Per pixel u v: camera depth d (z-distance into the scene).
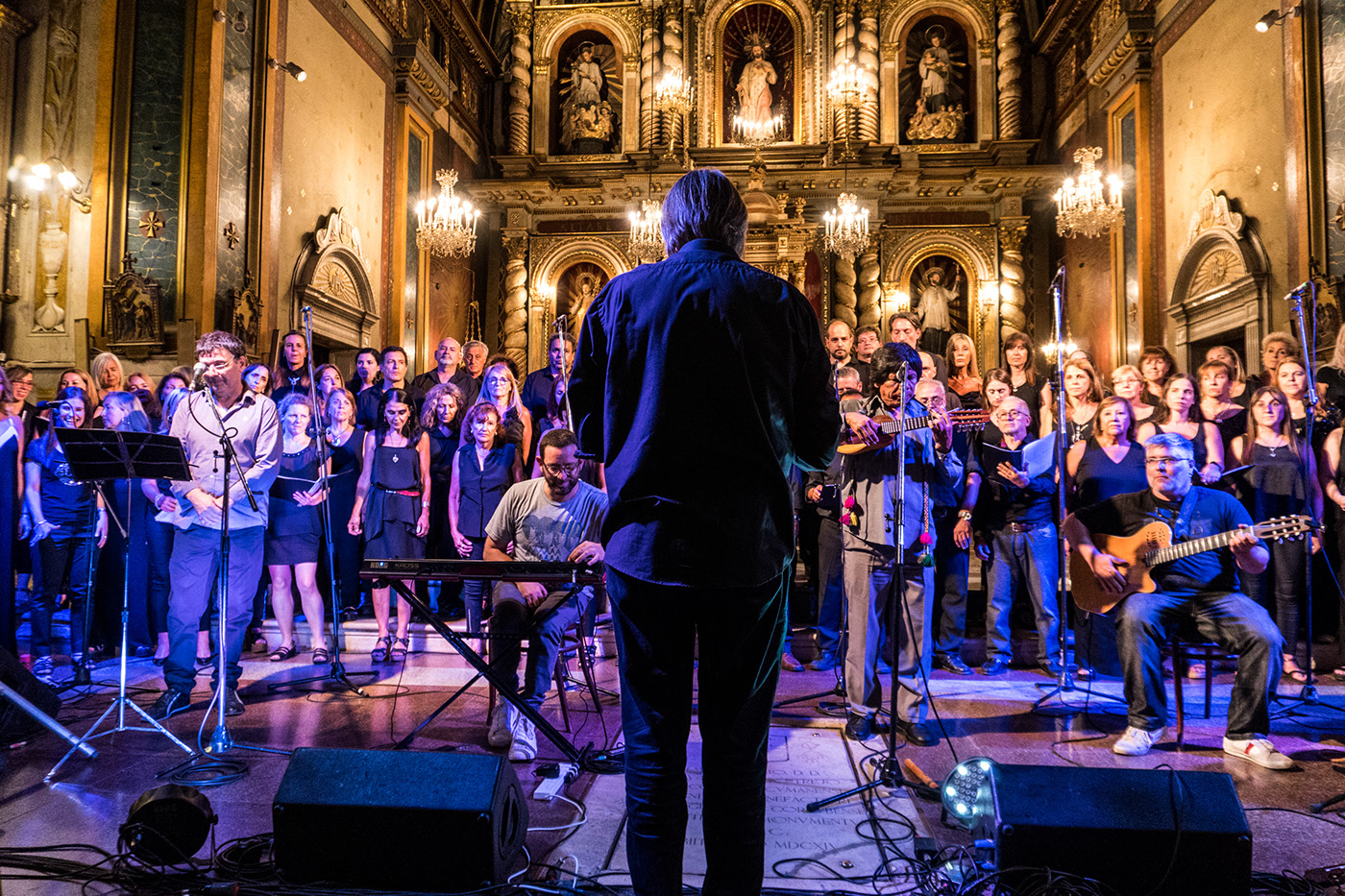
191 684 4.12
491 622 3.71
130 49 7.82
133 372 7.59
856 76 13.70
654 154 14.06
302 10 9.25
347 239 10.23
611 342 1.91
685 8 14.48
